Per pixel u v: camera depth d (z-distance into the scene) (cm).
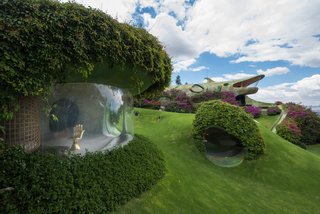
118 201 501
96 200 451
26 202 363
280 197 845
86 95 633
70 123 593
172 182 702
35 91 409
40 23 402
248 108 2756
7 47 363
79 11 469
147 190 602
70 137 584
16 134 453
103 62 525
